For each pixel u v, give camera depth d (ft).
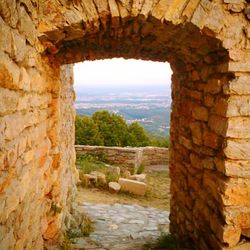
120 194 24.63
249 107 8.31
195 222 10.93
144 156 39.47
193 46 9.47
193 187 11.13
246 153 8.41
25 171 7.09
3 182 5.38
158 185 29.60
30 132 7.62
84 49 11.31
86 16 7.77
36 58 7.98
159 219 18.79
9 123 5.67
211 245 9.42
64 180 14.44
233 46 8.22
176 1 7.90
